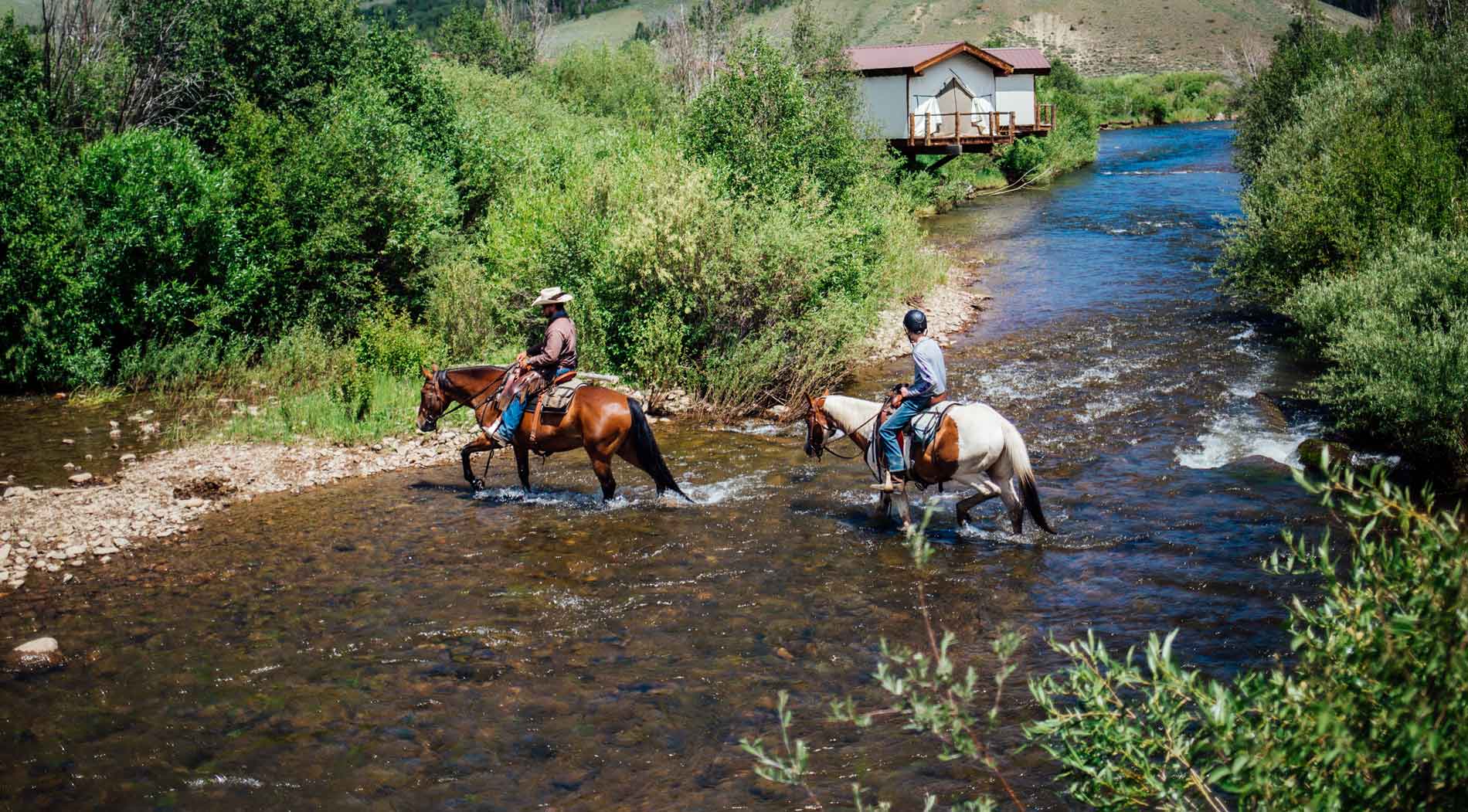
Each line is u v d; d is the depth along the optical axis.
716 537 9.85
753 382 15.02
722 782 5.88
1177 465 11.32
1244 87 45.06
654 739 6.36
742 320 15.56
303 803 5.82
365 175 18.83
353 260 18.84
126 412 15.22
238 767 6.17
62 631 8.14
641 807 5.67
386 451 13.32
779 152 21.11
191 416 14.88
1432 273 12.70
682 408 14.94
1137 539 9.28
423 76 24.39
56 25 20.02
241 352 17.39
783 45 23.30
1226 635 7.27
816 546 9.52
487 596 8.61
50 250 16.05
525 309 16.94
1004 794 5.55
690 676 7.14
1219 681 6.54
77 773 6.14
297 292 18.19
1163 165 53.19
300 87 23.47
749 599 8.39
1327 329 14.11
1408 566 2.98
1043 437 12.62
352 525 10.54
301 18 23.41
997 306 21.75
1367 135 17.45
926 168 41.72
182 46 22.17
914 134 41.69
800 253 15.45
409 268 19.25
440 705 6.85
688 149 21.64
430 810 5.71
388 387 15.39
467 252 19.16
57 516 10.80
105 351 16.75
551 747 6.32
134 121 21.17
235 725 6.66
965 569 8.84
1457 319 11.47
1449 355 10.41
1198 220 32.84
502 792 5.88
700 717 6.61
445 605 8.45
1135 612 7.79
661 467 10.72
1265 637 7.21
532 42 59.12
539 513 10.75
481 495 11.46
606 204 17.55
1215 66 166.00
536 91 40.22
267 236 17.81
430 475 12.36
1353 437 11.88
